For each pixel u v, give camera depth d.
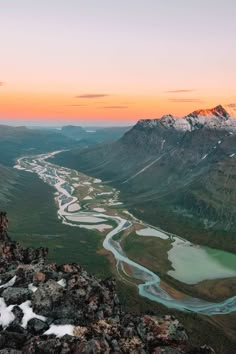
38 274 65.62
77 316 57.53
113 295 69.38
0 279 67.56
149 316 59.25
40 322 55.38
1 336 51.72
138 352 51.81
